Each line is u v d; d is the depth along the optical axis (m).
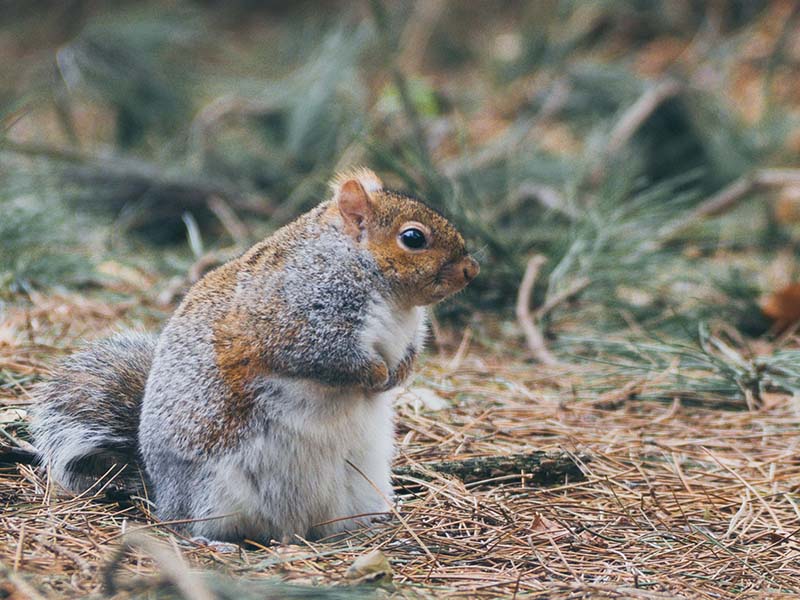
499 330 12.07
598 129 17.53
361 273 7.13
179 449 6.98
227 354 6.91
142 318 11.24
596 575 6.49
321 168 16.52
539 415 9.62
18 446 7.93
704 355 10.61
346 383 6.94
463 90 21.86
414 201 7.44
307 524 7.12
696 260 14.38
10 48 23.22
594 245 12.74
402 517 7.36
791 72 21.52
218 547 6.63
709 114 17.59
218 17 26.59
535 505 7.77
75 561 5.97
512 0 25.31
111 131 20.12
